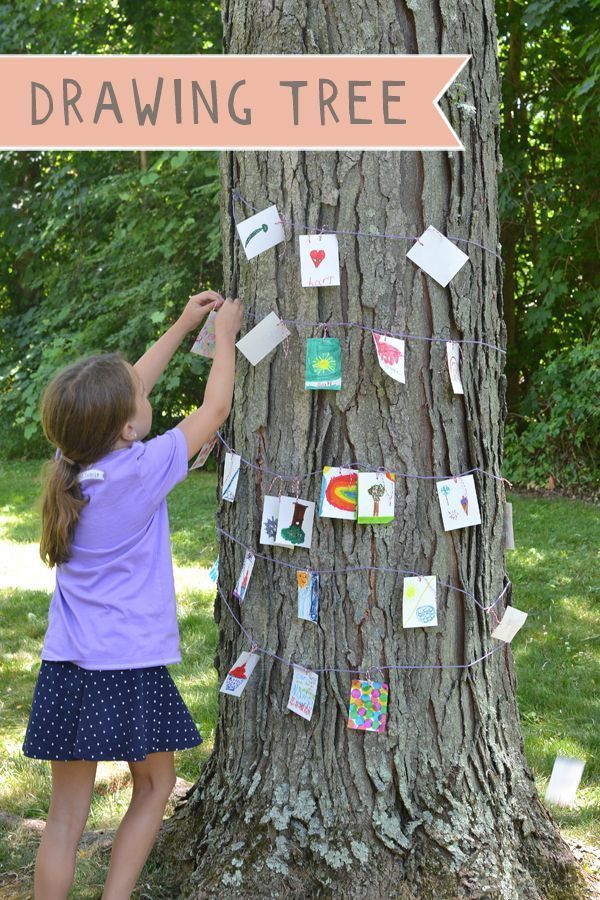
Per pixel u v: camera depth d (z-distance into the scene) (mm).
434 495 2398
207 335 2561
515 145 11070
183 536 7797
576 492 9812
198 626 5301
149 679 2211
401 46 2301
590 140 10656
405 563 2389
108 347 11734
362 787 2389
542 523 8102
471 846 2375
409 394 2355
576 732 3857
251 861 2391
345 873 2328
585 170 10625
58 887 2168
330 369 2328
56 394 2221
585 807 3193
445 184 2354
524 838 2520
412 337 2344
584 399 9789
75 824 2238
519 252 11695
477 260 2445
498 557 2588
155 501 2246
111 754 2113
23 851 2861
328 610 2402
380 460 2359
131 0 10789
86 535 2219
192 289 11188
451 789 2416
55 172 12477
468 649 2457
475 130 2410
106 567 2209
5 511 9641
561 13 8977
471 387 2449
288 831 2395
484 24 2436
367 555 2379
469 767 2453
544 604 5668
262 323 2328
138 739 2137
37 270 13781
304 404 2385
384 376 2340
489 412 2525
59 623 2225
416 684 2410
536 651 4836
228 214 2523
